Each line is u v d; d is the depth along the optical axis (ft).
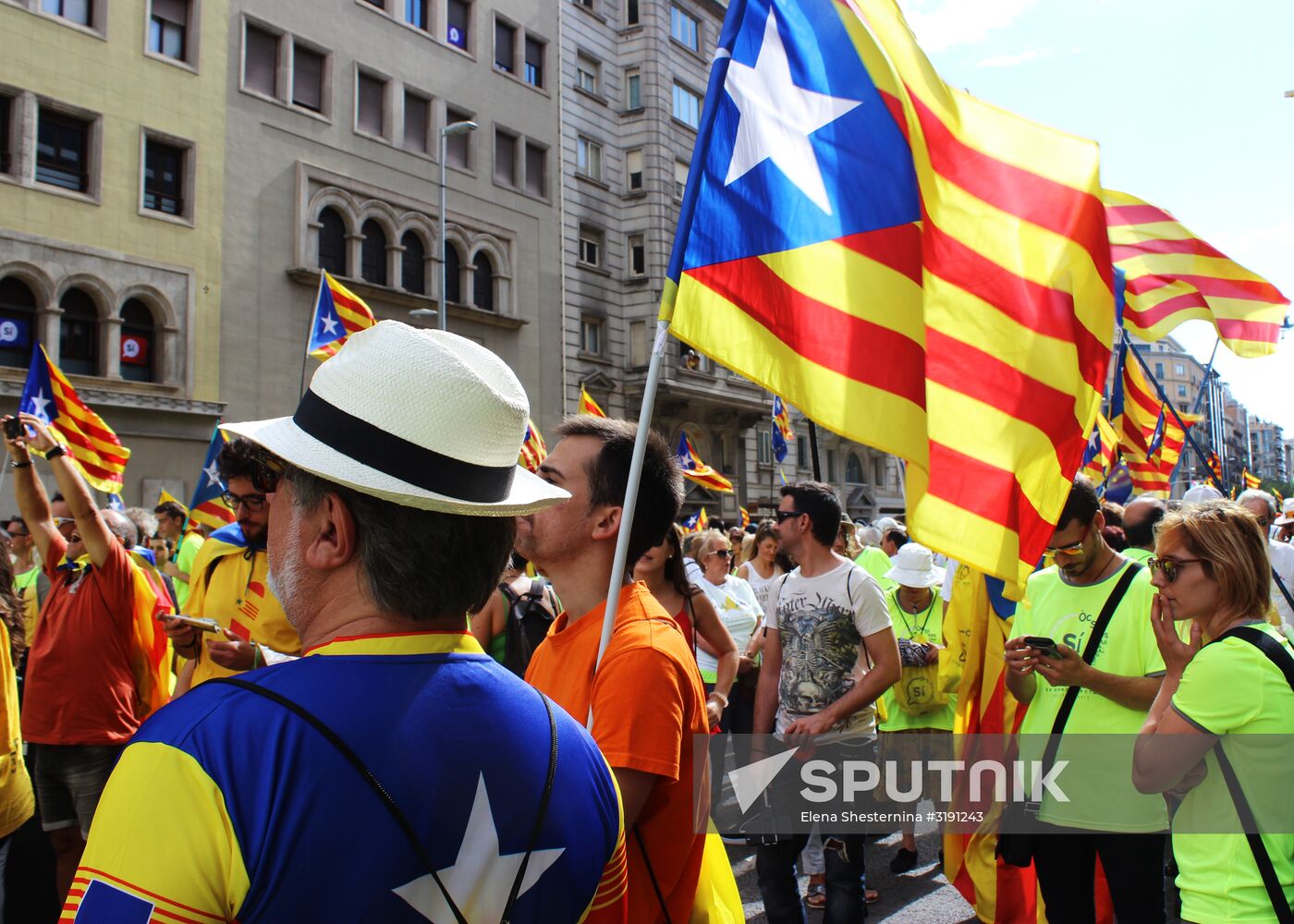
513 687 4.48
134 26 61.16
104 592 14.70
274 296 67.41
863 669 13.94
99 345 59.31
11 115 55.93
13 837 16.37
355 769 3.59
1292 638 9.14
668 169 101.14
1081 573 11.53
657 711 6.07
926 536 9.60
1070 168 10.41
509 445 4.45
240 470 12.01
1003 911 12.72
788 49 9.84
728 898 7.41
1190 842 8.02
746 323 9.09
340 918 3.43
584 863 4.40
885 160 9.55
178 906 3.22
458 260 81.00
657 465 7.59
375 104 75.61
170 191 63.26
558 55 92.07
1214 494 21.40
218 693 3.64
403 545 4.07
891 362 9.11
